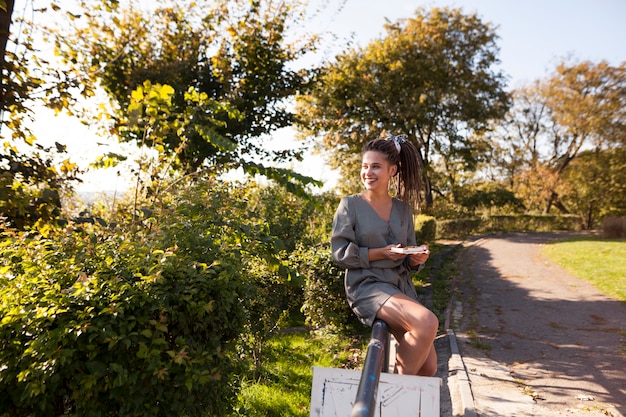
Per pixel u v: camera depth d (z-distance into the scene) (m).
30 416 2.58
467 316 9.84
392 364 3.41
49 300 2.66
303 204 11.79
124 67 12.07
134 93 4.57
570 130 44.22
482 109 32.59
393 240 2.33
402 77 31.38
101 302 2.70
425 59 32.00
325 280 8.29
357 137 30.44
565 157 47.62
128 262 3.01
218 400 3.32
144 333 2.67
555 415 4.93
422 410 1.82
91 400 2.64
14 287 2.78
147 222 3.70
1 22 5.21
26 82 5.43
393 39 32.56
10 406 2.63
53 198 4.33
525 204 50.16
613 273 14.66
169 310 2.81
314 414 1.87
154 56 12.93
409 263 2.32
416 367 1.98
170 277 2.95
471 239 29.95
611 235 28.88
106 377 2.67
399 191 2.51
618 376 6.20
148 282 2.77
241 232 3.79
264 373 6.26
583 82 42.47
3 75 5.36
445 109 32.62
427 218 24.81
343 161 31.41
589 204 43.09
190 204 3.81
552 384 5.90
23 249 3.05
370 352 1.59
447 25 32.22
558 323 9.23
